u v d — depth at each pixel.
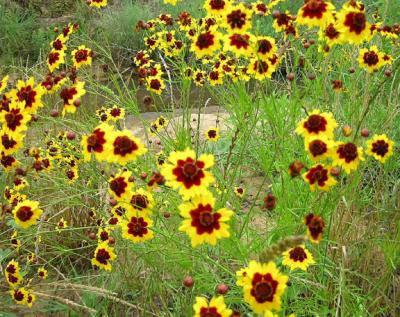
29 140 0.78
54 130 0.74
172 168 0.39
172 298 0.55
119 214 0.54
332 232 0.56
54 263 0.64
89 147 0.42
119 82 1.33
